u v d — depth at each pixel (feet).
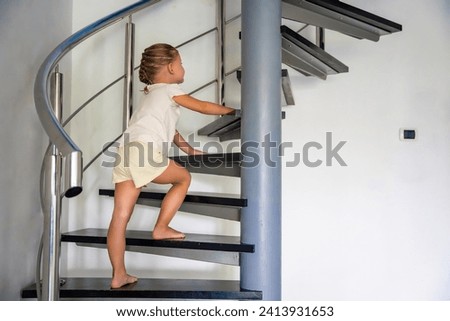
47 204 5.61
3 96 7.41
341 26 9.00
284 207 10.77
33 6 8.58
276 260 7.73
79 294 7.39
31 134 8.59
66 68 10.39
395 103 10.96
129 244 7.79
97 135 10.77
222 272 10.76
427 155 10.91
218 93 10.66
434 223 10.84
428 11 11.11
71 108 10.70
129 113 9.93
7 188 7.63
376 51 11.04
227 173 8.51
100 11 10.88
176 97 7.77
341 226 10.78
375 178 10.87
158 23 10.97
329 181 10.83
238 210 8.02
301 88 10.96
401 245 10.80
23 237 8.30
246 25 7.95
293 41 8.48
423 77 11.01
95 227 10.64
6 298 7.64
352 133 10.92
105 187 10.69
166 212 7.89
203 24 10.98
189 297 7.53
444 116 10.96
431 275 10.77
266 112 7.74
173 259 10.77
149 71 8.05
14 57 7.81
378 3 11.12
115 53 10.87
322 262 10.73
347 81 10.98
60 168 5.69
